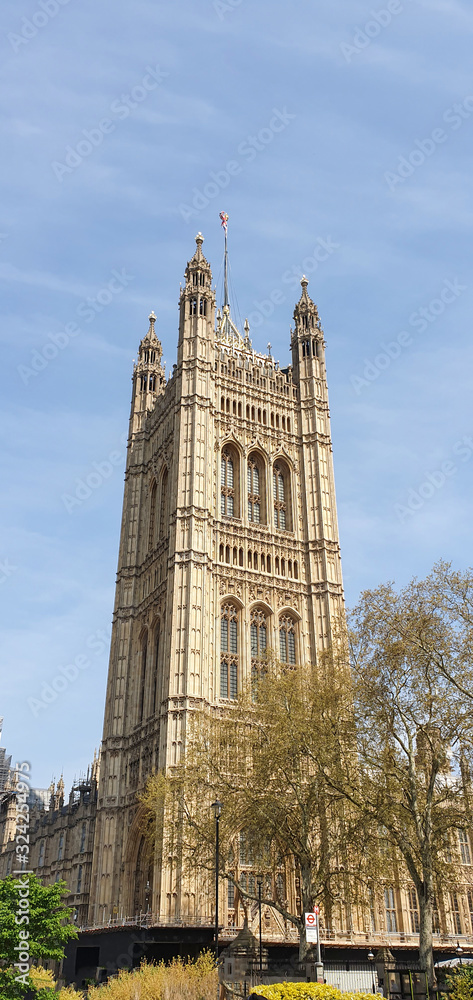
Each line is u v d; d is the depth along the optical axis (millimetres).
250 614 76062
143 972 41312
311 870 49000
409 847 45406
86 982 60156
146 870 70875
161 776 55625
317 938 35906
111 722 81500
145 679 78750
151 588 83062
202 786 53500
